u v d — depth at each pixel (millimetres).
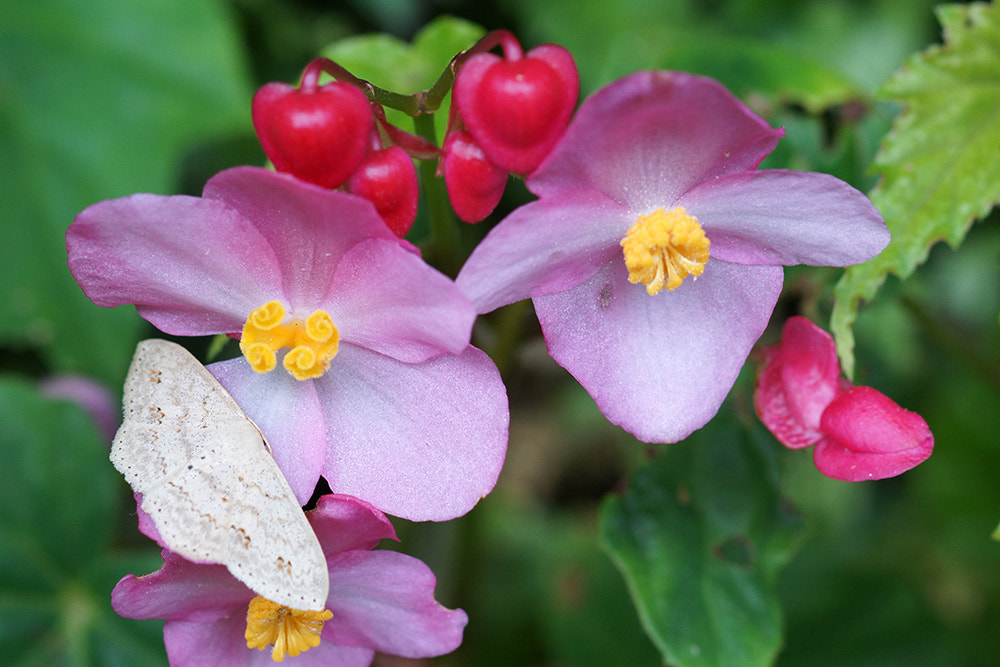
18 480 269
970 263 344
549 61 214
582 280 222
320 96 212
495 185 217
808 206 216
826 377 226
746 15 335
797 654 308
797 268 257
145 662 271
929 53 248
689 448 252
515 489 360
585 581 315
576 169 214
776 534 251
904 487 345
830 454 223
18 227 271
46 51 275
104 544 273
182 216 212
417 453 220
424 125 230
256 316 219
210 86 278
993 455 332
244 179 210
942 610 323
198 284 218
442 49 268
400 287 213
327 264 218
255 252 216
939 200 244
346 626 226
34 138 273
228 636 226
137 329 272
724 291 223
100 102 276
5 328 269
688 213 220
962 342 278
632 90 208
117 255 214
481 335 260
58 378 287
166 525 209
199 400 214
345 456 221
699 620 247
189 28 278
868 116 265
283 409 221
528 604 332
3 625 268
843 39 337
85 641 271
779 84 268
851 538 331
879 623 309
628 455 352
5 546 268
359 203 208
